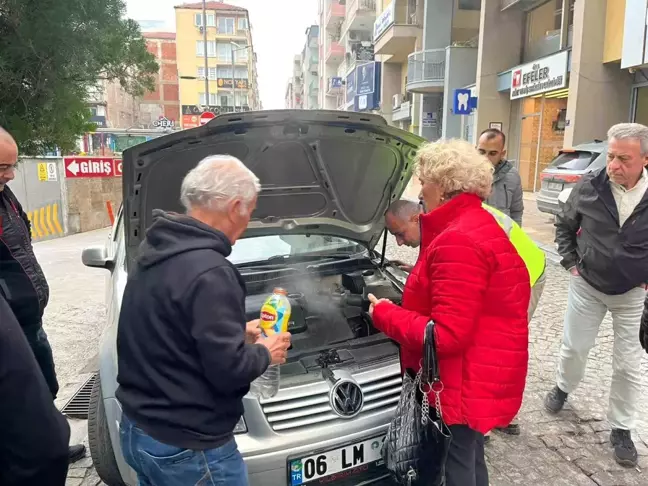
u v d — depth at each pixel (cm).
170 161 245
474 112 1791
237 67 6888
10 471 136
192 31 6762
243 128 245
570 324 313
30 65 477
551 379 380
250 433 210
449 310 178
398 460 202
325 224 324
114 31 539
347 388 231
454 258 178
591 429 315
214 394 156
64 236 1220
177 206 270
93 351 440
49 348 280
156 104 7375
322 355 254
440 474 195
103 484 265
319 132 266
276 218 312
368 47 3616
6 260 252
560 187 920
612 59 1153
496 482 265
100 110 4866
